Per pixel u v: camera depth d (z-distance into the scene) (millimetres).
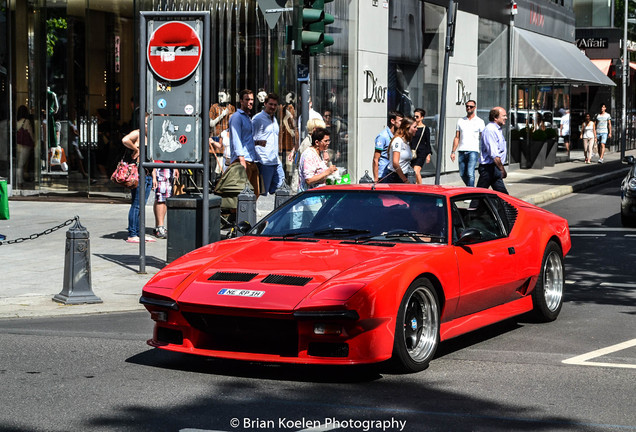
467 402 6484
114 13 20719
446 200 8305
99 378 7121
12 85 21469
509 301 8922
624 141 37531
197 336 7207
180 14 11695
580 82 34656
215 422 5965
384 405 6395
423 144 16750
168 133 11867
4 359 7754
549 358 7883
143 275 12023
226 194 14422
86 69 21031
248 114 15125
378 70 22000
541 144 33406
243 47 19484
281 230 8383
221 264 7543
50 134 21391
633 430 5859
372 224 8164
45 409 6242
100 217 18234
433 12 24953
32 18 21250
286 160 19469
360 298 6773
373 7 21719
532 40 32312
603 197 24516
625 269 13102
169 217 11906
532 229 9320
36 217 18188
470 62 27594
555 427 5914
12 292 10945
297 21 12891
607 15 42938
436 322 7551
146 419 6023
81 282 10367
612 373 7348
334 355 6844
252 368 7492
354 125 21188
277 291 6934
